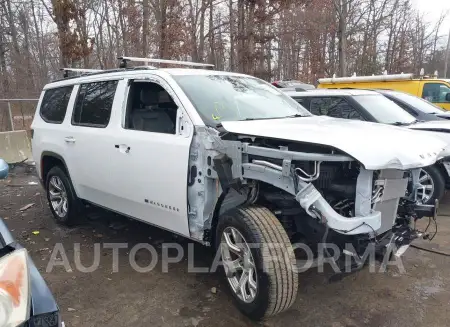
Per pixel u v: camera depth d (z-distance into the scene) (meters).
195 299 3.49
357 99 6.81
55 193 5.42
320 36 23.98
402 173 3.09
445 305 3.38
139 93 4.21
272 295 2.85
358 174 2.88
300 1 19.11
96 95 4.60
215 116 3.56
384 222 3.11
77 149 4.70
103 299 3.50
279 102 4.30
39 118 5.58
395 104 7.15
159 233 4.97
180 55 16.39
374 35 29.86
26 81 21.48
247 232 2.98
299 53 28.05
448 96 10.34
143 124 3.99
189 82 3.87
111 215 5.65
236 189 3.19
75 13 13.11
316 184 2.95
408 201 3.39
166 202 3.68
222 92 3.94
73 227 5.27
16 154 9.33
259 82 4.64
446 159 5.45
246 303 3.09
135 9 16.05
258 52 18.39
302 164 2.94
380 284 3.73
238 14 18.14
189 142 3.42
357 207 2.82
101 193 4.54
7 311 1.65
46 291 1.96
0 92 19.36
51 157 5.34
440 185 5.61
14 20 23.44
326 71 25.14
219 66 22.88
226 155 3.22
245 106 3.90
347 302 3.43
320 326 3.09
